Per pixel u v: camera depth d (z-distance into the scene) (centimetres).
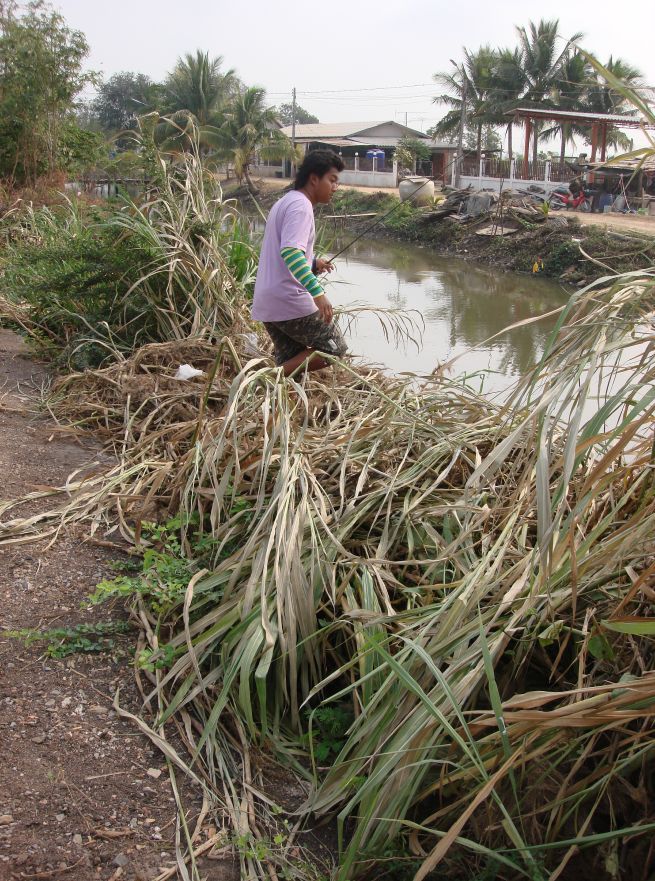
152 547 301
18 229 895
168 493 327
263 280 399
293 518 262
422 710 197
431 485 312
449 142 3978
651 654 207
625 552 213
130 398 418
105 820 193
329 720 230
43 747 211
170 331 516
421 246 2238
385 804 189
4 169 1337
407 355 805
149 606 267
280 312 396
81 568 289
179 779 209
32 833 187
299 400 339
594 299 223
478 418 363
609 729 189
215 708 217
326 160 388
